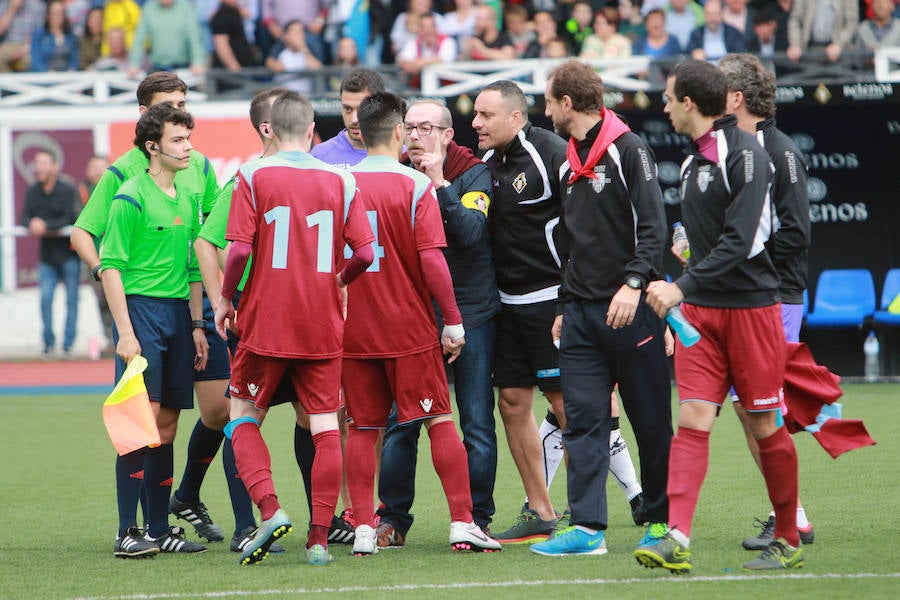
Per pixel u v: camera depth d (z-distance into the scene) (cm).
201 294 2077
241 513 2020
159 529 2009
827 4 4744
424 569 1797
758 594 1583
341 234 1855
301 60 5288
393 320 1905
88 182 5069
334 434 1859
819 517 2134
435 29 5022
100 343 5331
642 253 1778
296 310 1816
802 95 4034
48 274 5181
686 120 1731
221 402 2084
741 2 4809
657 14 4859
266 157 1858
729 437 3150
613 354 1839
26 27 5847
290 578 1752
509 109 2003
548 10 5188
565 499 2453
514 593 1617
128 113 5097
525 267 2031
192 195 2075
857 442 1798
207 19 5578
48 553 2008
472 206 1967
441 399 1931
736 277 1683
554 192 2006
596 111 1845
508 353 2067
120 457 1962
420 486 2639
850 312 4197
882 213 4300
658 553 1659
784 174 1917
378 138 1931
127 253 1983
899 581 1644
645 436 1850
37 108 5109
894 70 4384
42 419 3816
